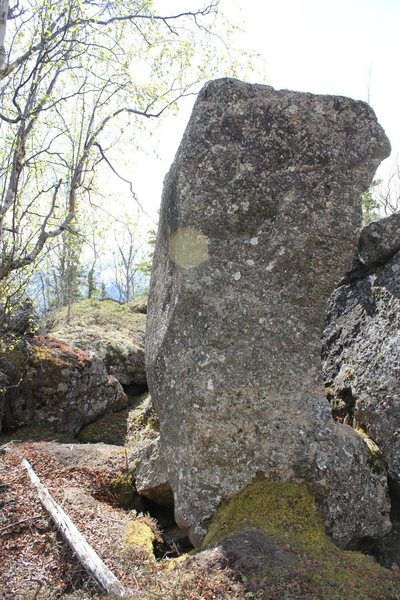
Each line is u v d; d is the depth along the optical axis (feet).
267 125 17.17
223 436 16.56
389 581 13.93
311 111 17.39
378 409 18.99
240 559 13.37
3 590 14.62
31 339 33.55
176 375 17.26
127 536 17.83
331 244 17.34
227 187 17.03
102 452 24.93
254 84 17.47
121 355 41.91
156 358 18.07
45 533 17.40
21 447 25.72
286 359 17.13
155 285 19.65
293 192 17.16
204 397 16.72
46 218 26.78
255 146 17.11
